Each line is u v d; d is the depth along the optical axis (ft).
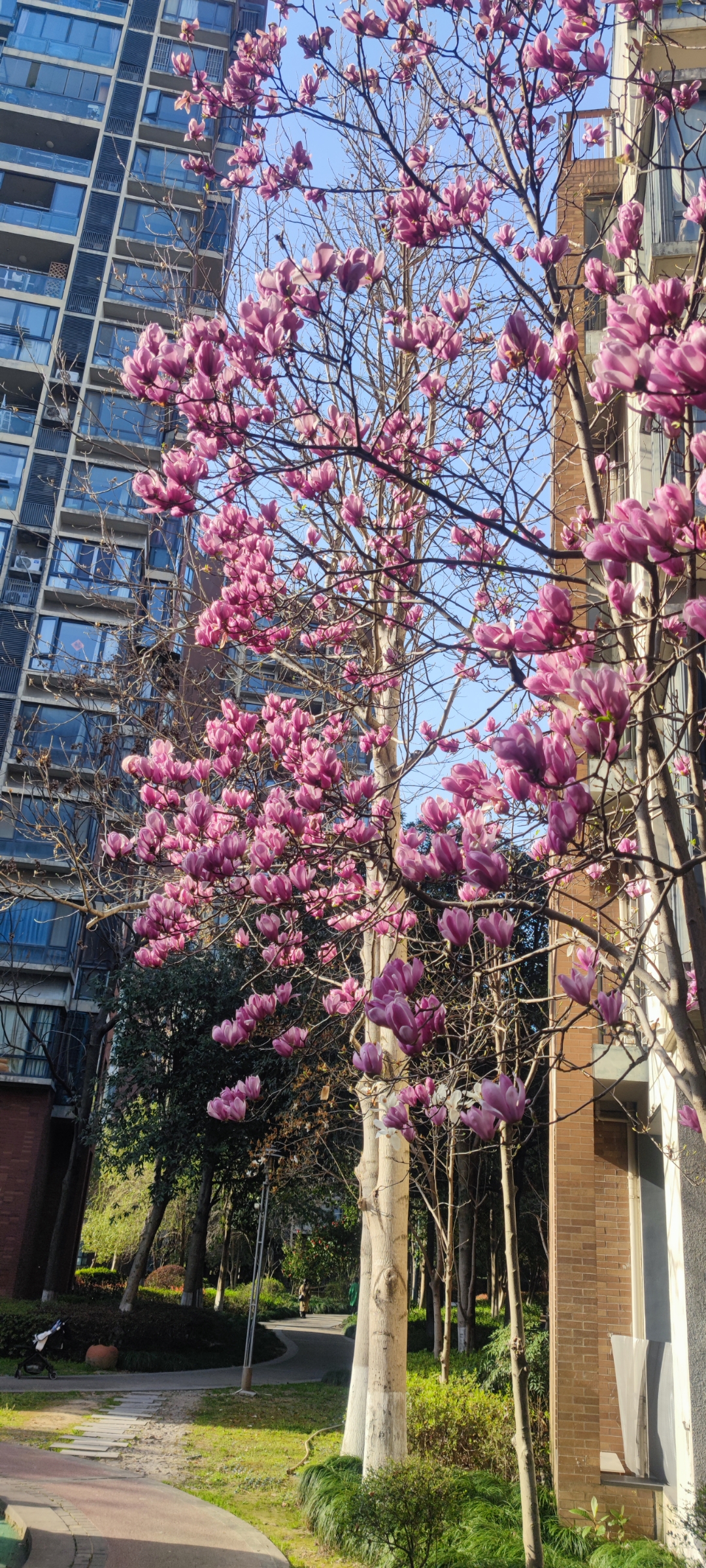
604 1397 30.27
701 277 13.47
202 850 15.52
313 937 19.67
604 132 19.58
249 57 19.42
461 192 16.38
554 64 15.55
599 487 14.40
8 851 80.74
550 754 9.77
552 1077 31.96
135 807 42.37
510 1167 21.79
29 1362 56.08
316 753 15.66
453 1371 47.98
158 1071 69.15
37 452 93.25
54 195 102.83
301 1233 85.71
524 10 15.64
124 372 13.41
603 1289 31.07
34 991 82.02
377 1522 23.44
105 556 90.12
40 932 82.38
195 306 30.81
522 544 12.58
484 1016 23.00
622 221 15.65
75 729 84.53
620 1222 31.65
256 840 15.94
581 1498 27.30
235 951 31.89
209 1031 67.92
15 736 81.76
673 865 12.78
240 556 19.03
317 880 18.93
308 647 26.17
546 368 14.21
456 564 12.87
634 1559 23.22
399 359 27.63
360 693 28.17
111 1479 32.22
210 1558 24.14
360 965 37.70
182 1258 126.00
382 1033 28.94
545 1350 40.29
